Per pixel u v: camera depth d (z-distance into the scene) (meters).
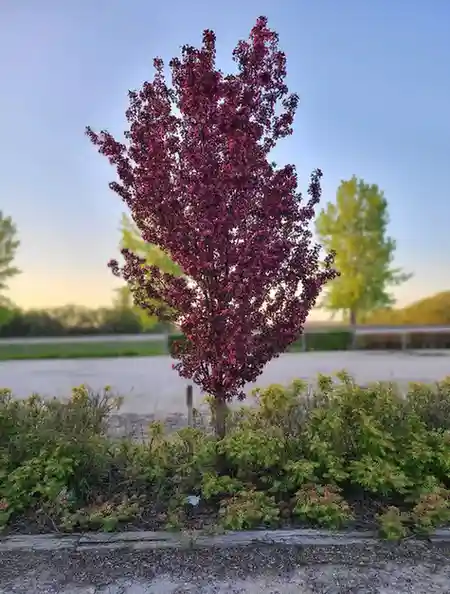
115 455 3.40
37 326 23.77
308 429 3.31
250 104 3.30
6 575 2.39
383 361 14.03
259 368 3.54
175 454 3.45
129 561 2.51
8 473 3.10
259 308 3.48
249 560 2.50
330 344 19.08
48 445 3.20
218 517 2.93
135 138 3.39
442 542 2.67
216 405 3.66
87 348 20.30
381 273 21.11
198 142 3.24
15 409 3.72
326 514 2.78
